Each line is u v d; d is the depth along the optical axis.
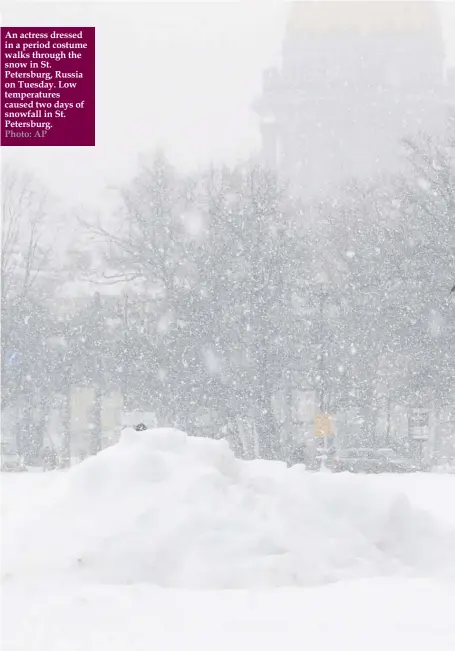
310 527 12.01
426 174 64.38
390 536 12.40
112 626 8.59
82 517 11.83
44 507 12.24
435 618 8.94
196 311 66.81
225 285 67.19
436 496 24.77
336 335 65.69
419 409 63.53
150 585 10.84
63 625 8.63
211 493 11.96
